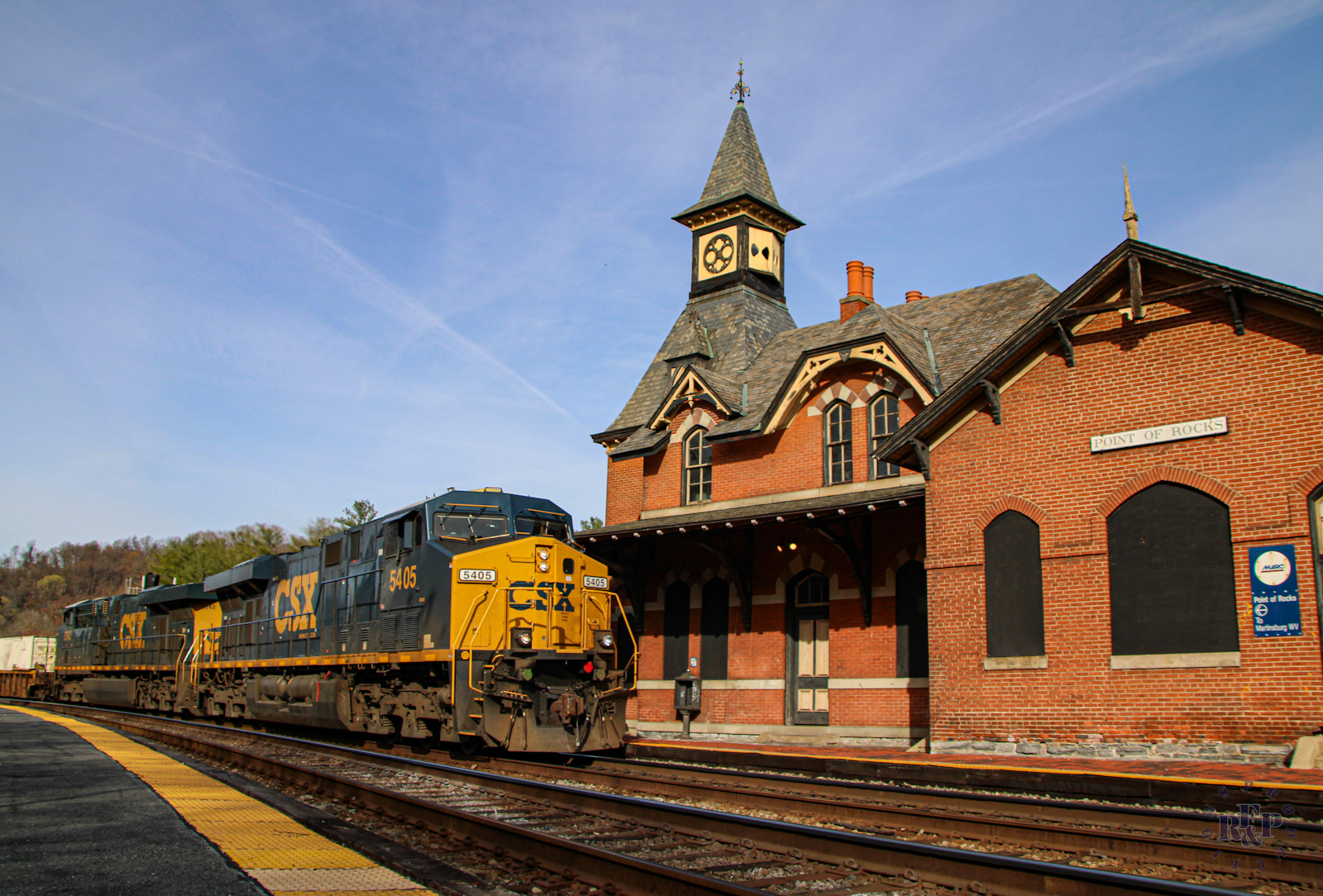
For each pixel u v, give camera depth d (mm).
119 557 156750
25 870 7414
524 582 17172
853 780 15172
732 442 25422
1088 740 16328
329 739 23156
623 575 27000
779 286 31062
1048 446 17578
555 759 18766
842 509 20375
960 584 18219
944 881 7898
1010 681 17328
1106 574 16609
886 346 21953
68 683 38156
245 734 21016
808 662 23312
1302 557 14805
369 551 19750
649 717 25875
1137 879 6832
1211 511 15805
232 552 57719
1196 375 16156
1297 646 14672
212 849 8203
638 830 10078
